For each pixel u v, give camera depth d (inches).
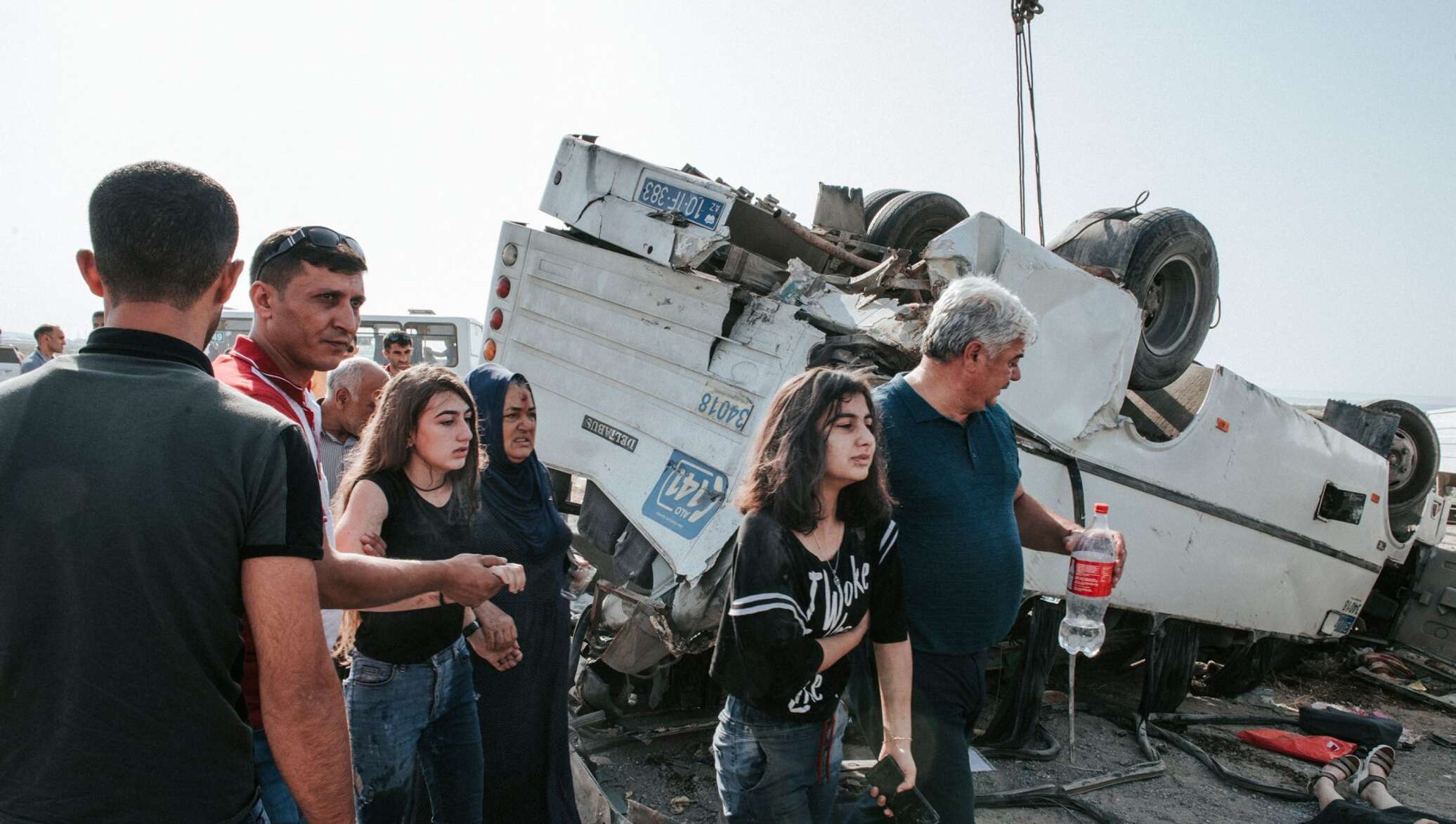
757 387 148.3
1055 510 161.8
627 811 132.0
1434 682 255.9
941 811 98.6
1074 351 162.6
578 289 177.9
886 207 232.1
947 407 101.9
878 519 89.6
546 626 108.5
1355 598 238.1
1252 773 175.6
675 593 145.9
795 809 86.5
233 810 58.3
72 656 52.3
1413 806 169.5
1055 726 191.6
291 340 88.5
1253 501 201.3
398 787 97.4
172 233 56.3
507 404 107.2
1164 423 199.8
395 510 98.0
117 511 52.4
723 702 173.8
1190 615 193.2
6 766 53.1
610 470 165.9
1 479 51.9
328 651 60.3
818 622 84.3
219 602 55.3
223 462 54.9
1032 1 278.1
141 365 56.4
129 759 53.4
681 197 162.6
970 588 99.6
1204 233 196.9
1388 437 246.5
